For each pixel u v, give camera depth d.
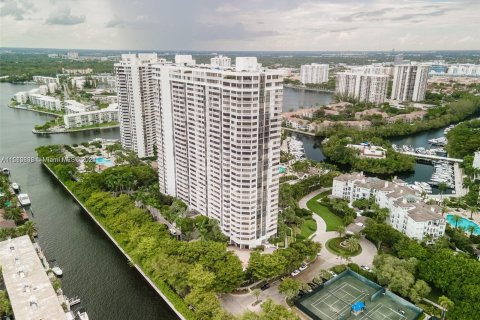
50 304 185.00
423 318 194.75
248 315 179.12
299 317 181.75
